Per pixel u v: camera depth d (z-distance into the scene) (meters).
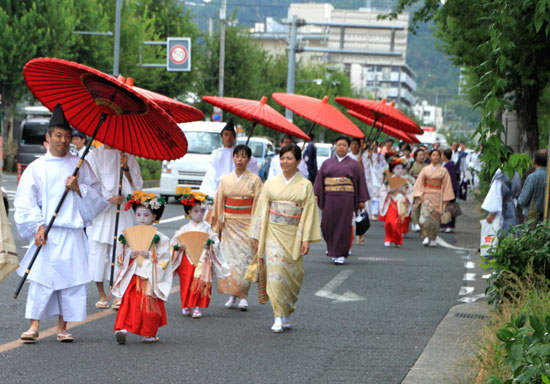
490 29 7.64
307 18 177.62
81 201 7.87
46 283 7.67
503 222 12.98
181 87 50.50
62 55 37.44
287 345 8.20
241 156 10.05
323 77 91.94
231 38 58.72
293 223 8.93
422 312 10.12
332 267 13.92
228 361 7.46
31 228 7.61
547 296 7.77
